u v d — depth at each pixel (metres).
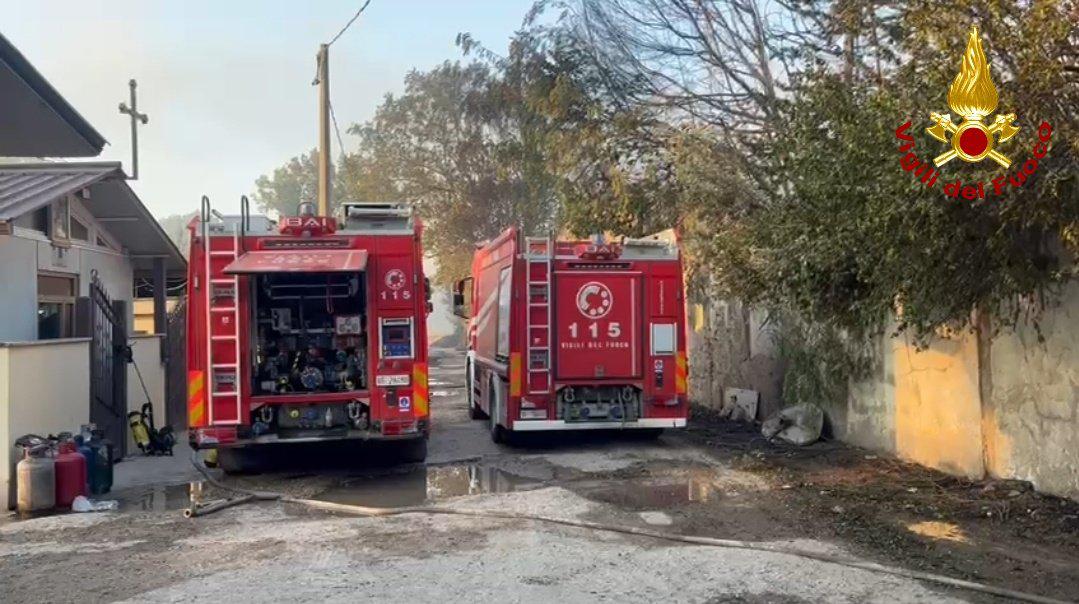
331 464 11.61
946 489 9.10
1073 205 6.38
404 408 10.68
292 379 10.70
